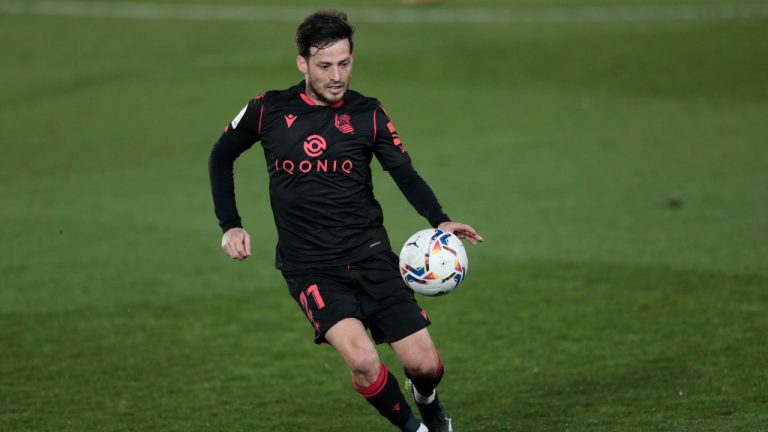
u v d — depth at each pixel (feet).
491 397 77.56
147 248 126.72
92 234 133.28
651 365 82.53
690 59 246.27
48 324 99.60
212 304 105.70
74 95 226.79
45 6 318.04
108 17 301.84
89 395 80.33
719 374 78.95
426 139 187.32
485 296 105.09
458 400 77.41
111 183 161.79
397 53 256.73
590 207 139.64
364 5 315.17
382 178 162.40
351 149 63.98
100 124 203.31
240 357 89.92
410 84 231.30
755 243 119.14
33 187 160.04
